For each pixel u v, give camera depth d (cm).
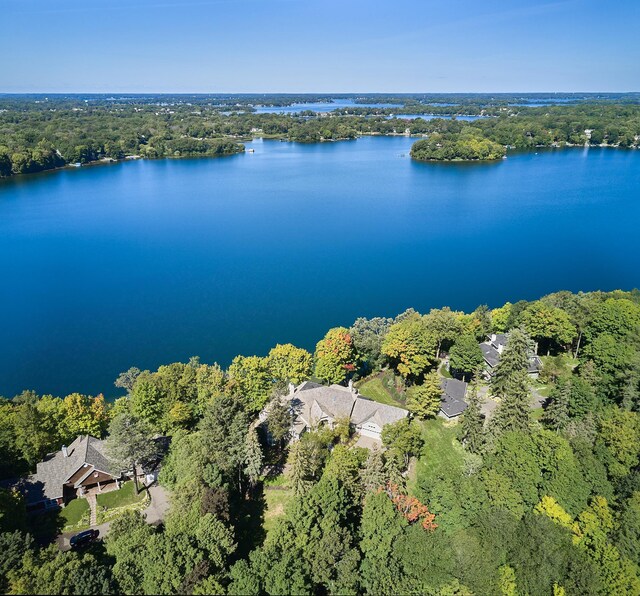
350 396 8388
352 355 9625
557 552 5188
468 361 9406
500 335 10806
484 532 5428
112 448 6650
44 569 4475
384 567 5003
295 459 6319
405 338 9275
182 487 5891
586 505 5772
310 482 6419
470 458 6359
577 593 4981
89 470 6781
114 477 6906
